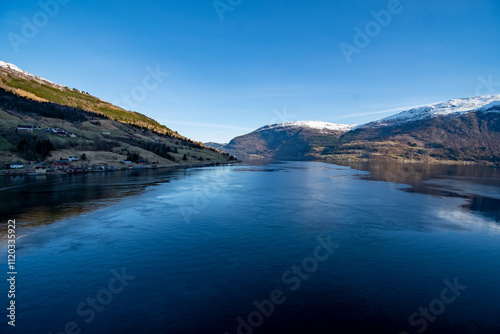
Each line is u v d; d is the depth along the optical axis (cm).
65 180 11581
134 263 3575
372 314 2533
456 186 11356
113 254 3862
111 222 5438
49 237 4538
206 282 3102
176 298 2775
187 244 4262
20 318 2431
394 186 11038
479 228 5266
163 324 2377
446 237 4700
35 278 3162
